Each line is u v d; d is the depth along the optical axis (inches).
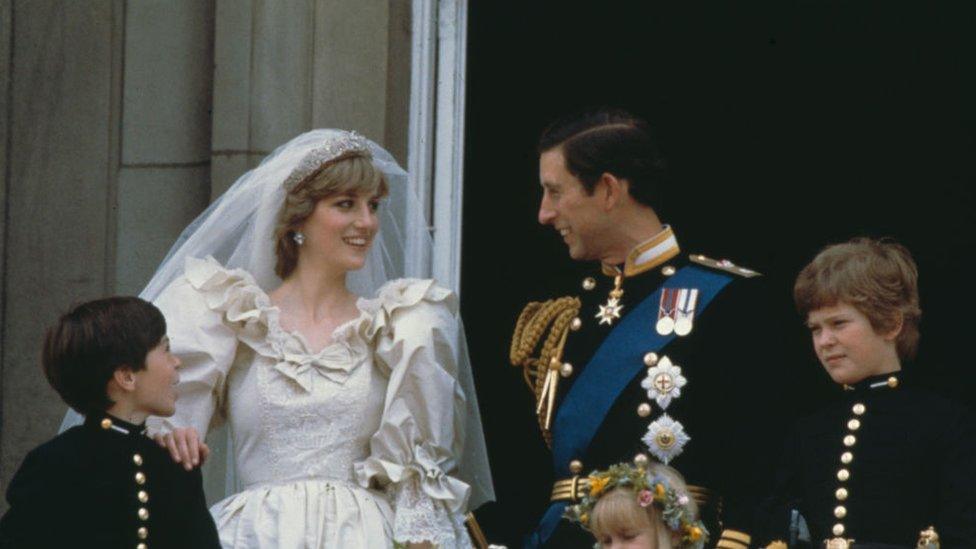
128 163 520.1
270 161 465.7
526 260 573.6
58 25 526.3
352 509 440.1
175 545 393.1
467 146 561.0
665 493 384.5
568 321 427.2
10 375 522.6
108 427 395.2
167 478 396.2
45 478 388.5
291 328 454.0
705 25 593.6
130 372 397.1
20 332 522.0
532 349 430.3
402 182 483.5
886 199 584.7
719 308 410.6
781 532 395.2
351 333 453.7
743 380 406.6
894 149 585.0
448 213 521.0
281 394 447.2
